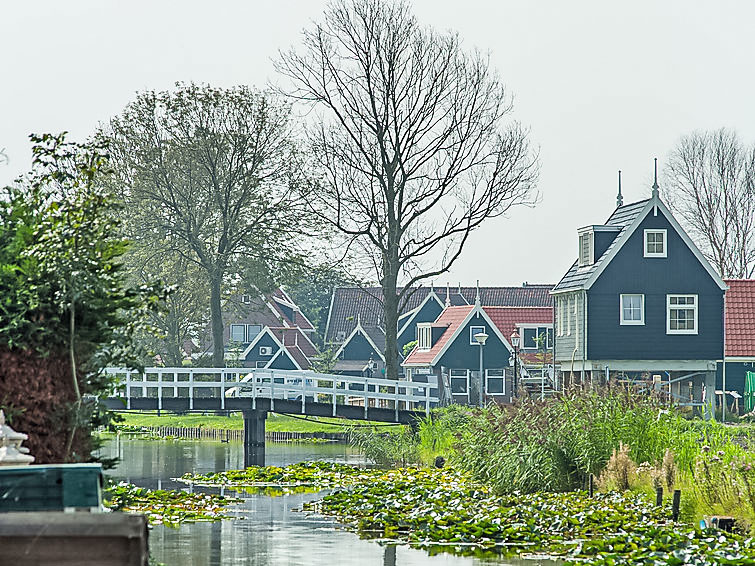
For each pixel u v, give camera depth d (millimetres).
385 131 85250
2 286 21484
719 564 25172
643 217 82812
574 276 86125
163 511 37344
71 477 14812
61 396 21719
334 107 86125
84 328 22031
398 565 26922
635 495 35781
